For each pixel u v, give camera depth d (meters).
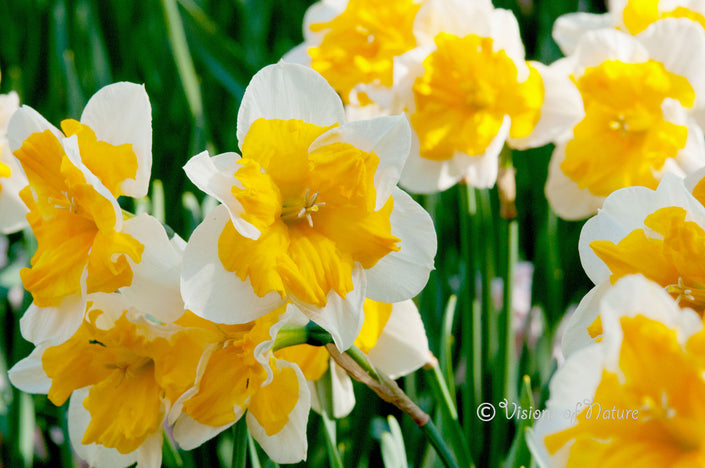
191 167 0.68
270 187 0.69
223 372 0.69
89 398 0.71
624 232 0.69
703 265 0.67
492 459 0.86
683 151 0.83
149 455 0.71
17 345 0.87
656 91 0.83
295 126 0.70
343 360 0.70
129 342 0.70
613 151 0.84
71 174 0.69
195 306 0.68
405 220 0.70
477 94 0.83
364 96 0.87
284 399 0.70
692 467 0.64
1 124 0.81
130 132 0.70
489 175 0.83
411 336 0.74
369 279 0.70
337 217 0.70
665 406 0.64
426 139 0.84
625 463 0.64
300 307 0.69
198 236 0.68
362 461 0.87
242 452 0.71
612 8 0.88
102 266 0.69
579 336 0.69
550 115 0.83
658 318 0.64
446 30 0.85
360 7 0.87
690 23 0.82
